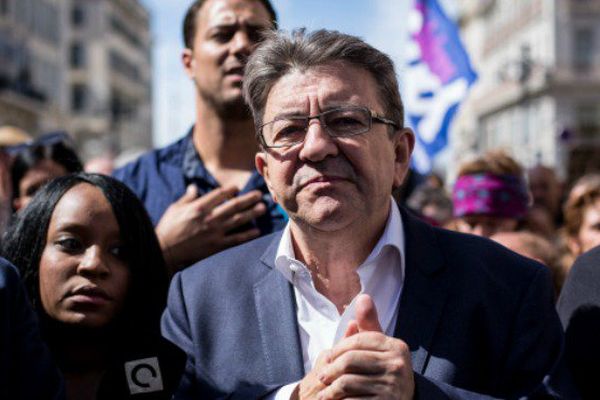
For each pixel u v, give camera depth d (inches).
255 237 136.3
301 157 93.0
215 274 105.9
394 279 100.9
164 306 112.0
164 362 101.7
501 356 95.3
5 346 83.4
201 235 132.8
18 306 86.4
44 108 1715.1
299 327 99.8
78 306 103.9
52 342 106.8
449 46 304.0
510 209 163.9
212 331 102.2
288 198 94.9
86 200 106.3
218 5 141.9
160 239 132.5
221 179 147.0
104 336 108.1
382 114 95.7
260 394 93.0
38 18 1715.1
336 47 95.0
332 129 93.4
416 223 104.1
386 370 85.3
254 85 98.2
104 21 2438.5
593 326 102.0
